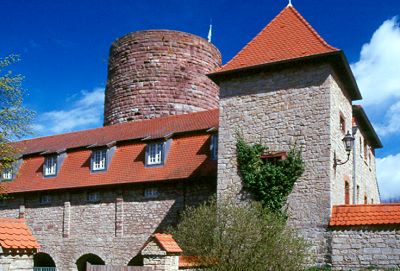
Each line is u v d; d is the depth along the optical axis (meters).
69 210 29.83
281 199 21.17
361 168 28.66
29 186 31.33
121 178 28.00
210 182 25.33
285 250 17.45
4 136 24.78
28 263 12.16
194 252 19.05
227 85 23.44
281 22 24.06
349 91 24.64
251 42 23.94
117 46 39.69
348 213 20.09
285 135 21.80
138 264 27.11
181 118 29.97
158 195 26.94
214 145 26.00
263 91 22.61
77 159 30.69
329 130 20.98
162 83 37.84
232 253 17.30
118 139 30.02
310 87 21.67
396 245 18.86
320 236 20.22
